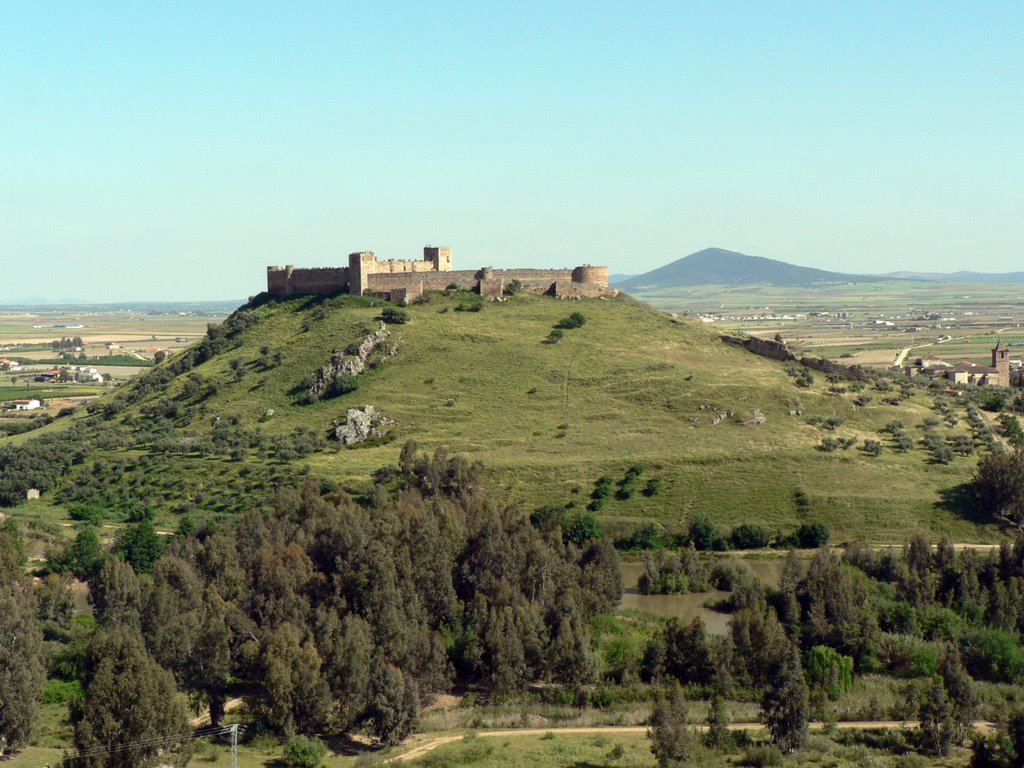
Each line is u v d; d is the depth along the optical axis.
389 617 127.56
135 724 98.94
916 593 151.62
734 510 189.75
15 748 106.12
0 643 111.00
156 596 126.00
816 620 141.25
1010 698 126.75
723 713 116.06
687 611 157.25
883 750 112.81
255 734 113.81
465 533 154.62
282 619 128.00
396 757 109.06
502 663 128.75
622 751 109.56
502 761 106.62
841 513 187.00
